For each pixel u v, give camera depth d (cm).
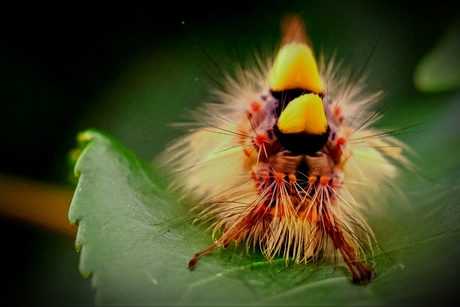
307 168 8
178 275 7
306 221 8
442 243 7
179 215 8
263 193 8
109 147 8
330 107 8
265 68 9
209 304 7
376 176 8
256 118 8
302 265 8
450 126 9
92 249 8
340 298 7
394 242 8
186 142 9
